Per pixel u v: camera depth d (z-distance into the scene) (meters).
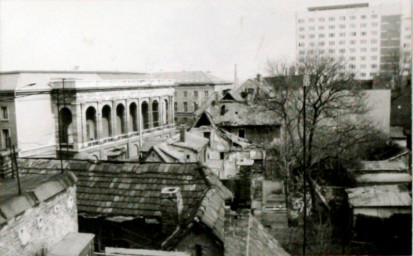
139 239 11.27
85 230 11.70
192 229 9.57
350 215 22.05
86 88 42.66
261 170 26.23
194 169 12.43
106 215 11.38
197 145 29.45
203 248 9.57
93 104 44.50
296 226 21.94
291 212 22.98
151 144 31.94
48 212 6.98
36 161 13.91
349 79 26.52
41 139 41.72
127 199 11.79
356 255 20.62
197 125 33.44
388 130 26.19
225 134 31.00
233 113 32.22
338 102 26.62
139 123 50.84
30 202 6.43
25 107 40.25
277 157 27.67
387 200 21.84
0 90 39.59
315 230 21.64
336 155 26.28
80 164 13.49
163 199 10.49
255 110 31.23
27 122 40.41
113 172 12.85
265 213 21.66
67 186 7.70
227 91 32.97
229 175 26.84
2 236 5.73
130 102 49.69
